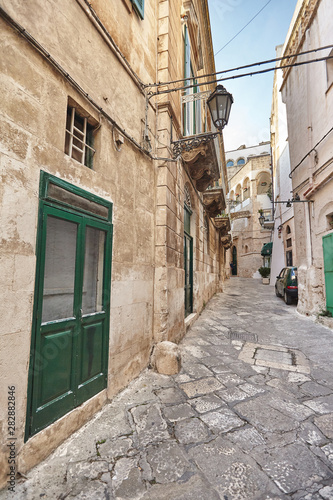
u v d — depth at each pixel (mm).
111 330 2803
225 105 3619
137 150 3570
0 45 1617
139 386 3098
